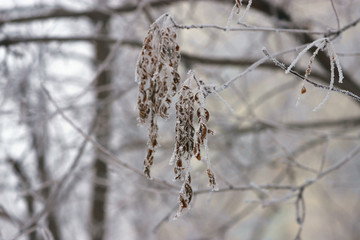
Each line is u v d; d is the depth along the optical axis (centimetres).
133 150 723
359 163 925
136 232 782
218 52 780
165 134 675
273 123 517
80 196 707
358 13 570
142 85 189
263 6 509
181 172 183
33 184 621
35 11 536
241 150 716
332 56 188
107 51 617
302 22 473
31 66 536
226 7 640
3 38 525
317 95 825
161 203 712
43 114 494
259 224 780
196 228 743
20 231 443
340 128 829
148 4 526
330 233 1232
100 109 572
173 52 191
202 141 179
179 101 181
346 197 1132
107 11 529
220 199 779
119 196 668
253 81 866
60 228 737
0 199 592
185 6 695
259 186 359
